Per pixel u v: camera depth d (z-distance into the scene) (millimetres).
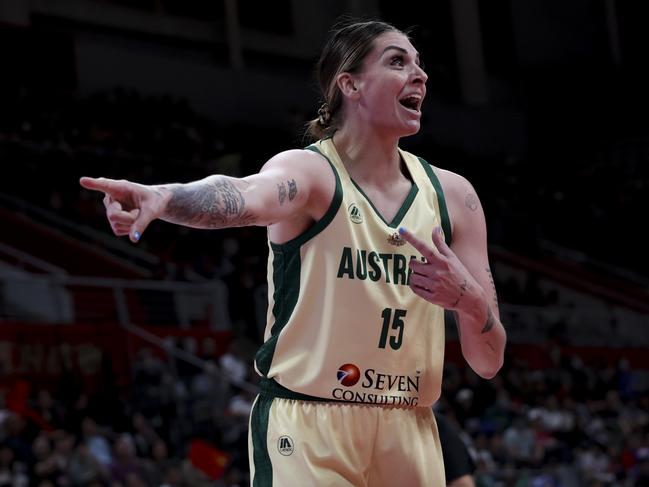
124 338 31812
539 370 41438
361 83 6227
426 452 6105
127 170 42438
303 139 6777
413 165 6422
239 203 5453
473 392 34406
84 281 32062
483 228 6559
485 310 5898
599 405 37688
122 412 26109
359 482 5973
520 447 30453
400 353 5996
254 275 39094
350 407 5938
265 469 5988
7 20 46812
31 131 42031
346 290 5906
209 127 49938
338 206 5969
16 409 25109
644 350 46938
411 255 6059
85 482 21828
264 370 6129
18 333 29609
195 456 23734
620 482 31016
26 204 38750
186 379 28734
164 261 37688
